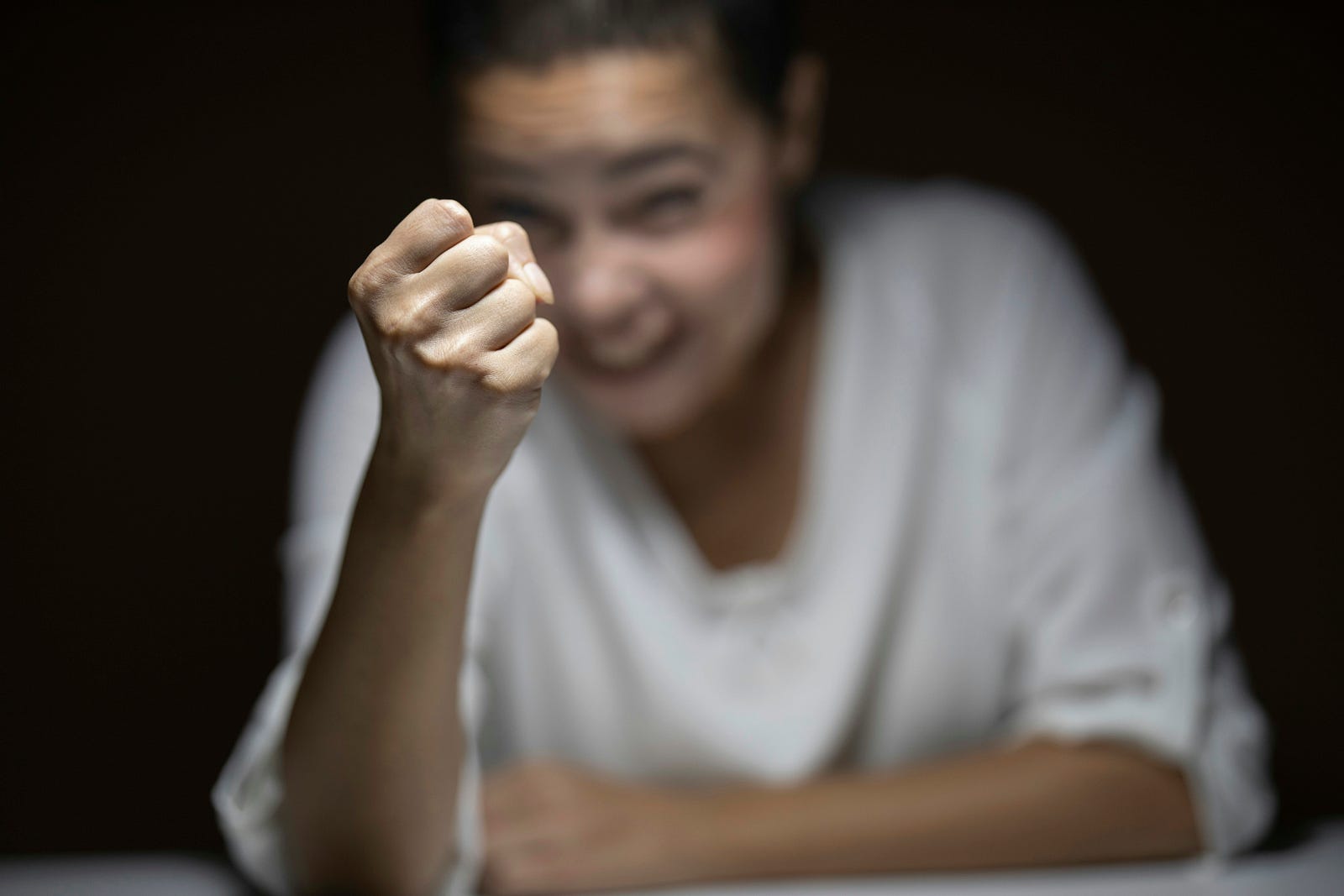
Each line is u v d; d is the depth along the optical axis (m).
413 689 1.28
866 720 1.67
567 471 1.64
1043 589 1.63
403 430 1.18
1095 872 1.50
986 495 1.65
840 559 1.63
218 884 1.50
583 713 1.66
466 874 1.41
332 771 1.32
